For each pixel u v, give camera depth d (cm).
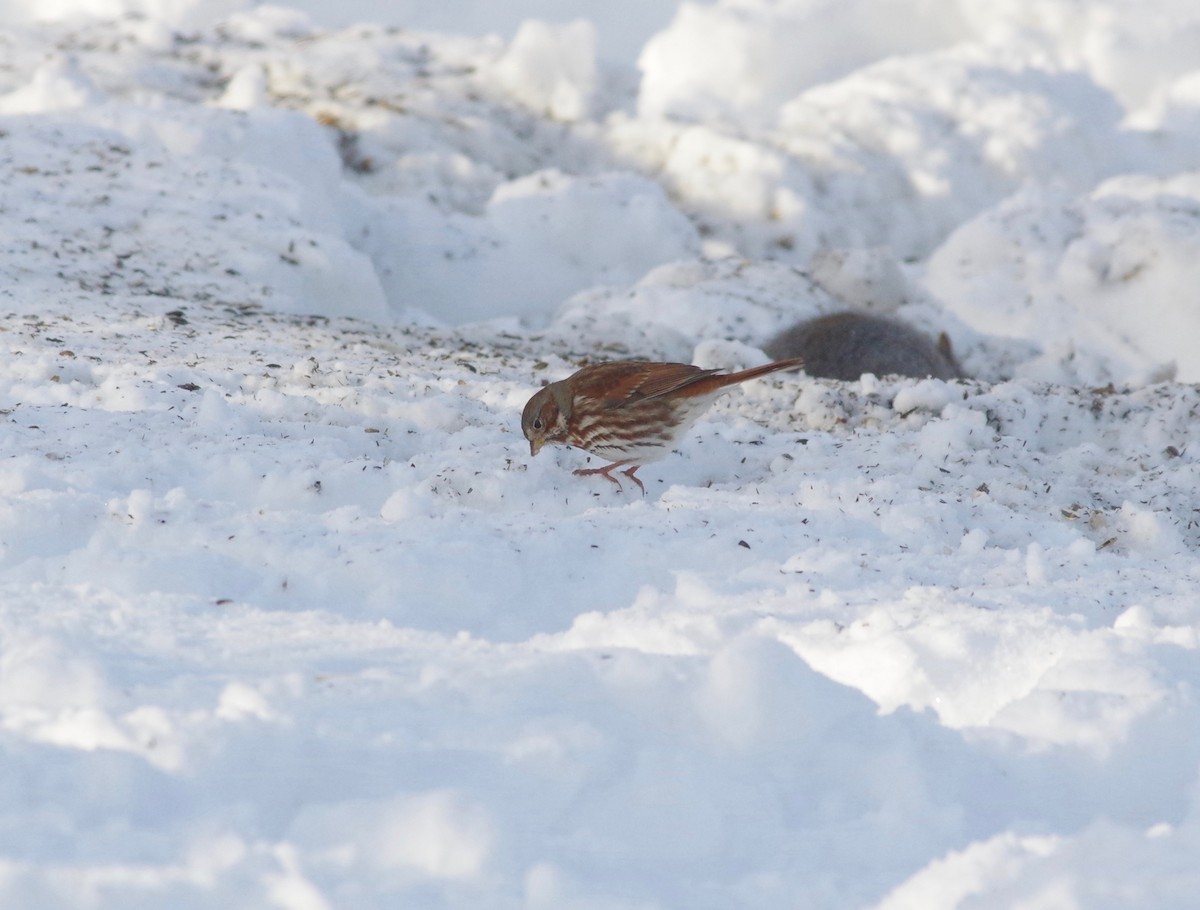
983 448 1354
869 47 5566
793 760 511
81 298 1891
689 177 4322
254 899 382
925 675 623
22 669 524
